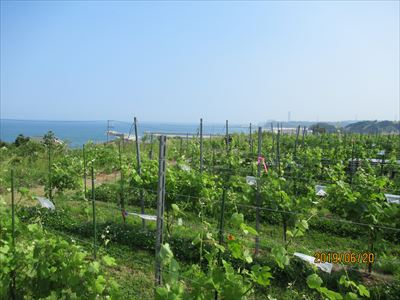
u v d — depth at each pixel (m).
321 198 6.57
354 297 2.87
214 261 3.29
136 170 7.68
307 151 12.79
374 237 5.53
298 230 4.03
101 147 16.72
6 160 13.36
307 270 5.25
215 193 7.07
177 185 6.97
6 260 3.53
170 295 2.81
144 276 5.35
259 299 4.76
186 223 6.70
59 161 11.13
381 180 6.64
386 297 4.85
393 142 20.48
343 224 7.50
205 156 14.73
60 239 3.75
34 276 3.59
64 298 3.42
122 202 7.80
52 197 8.49
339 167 9.85
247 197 6.34
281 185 7.38
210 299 2.96
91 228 7.02
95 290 3.30
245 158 14.25
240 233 6.51
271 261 5.53
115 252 6.20
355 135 23.39
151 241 6.35
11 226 4.21
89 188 10.54
